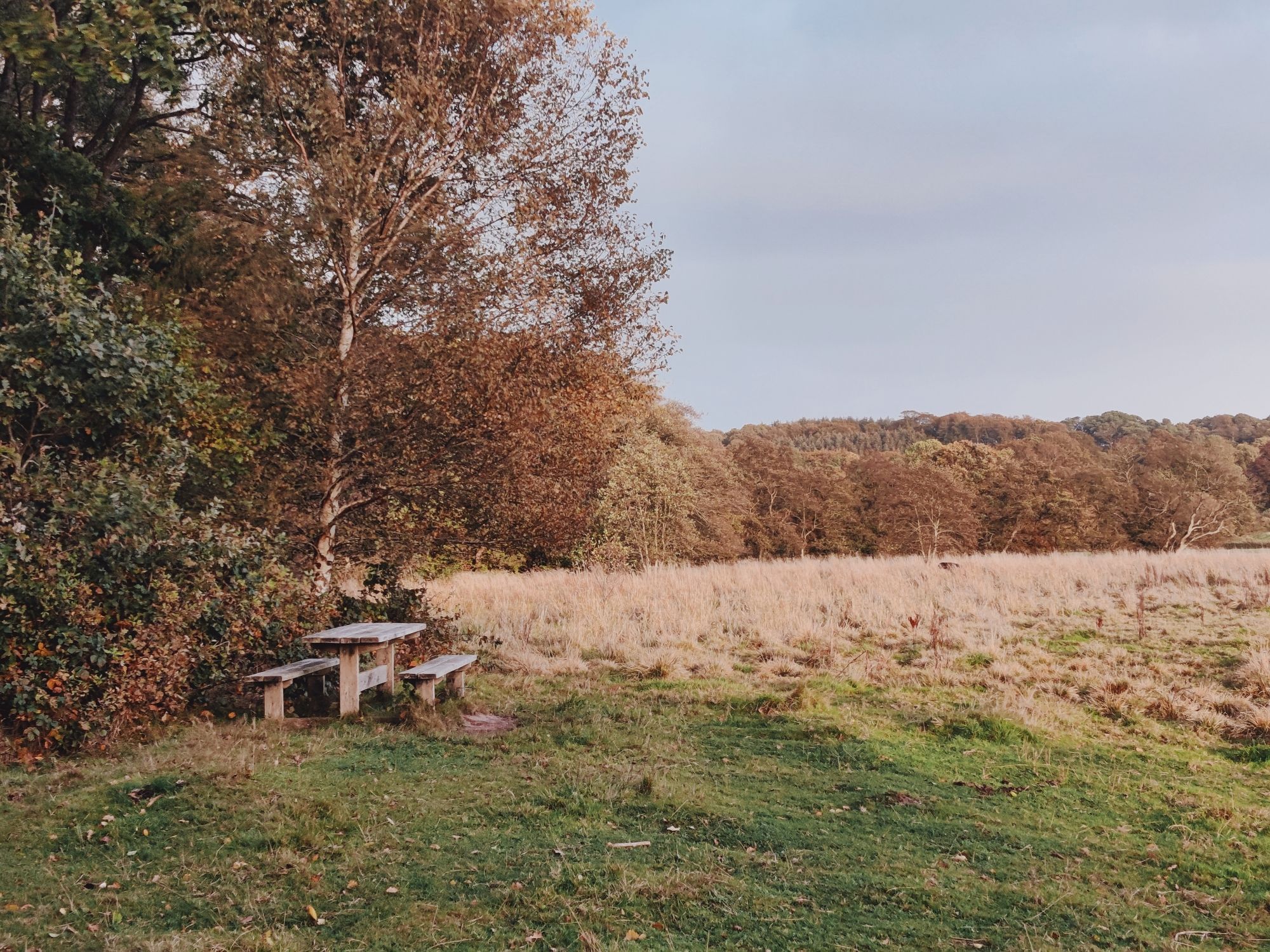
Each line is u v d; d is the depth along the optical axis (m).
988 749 7.74
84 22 9.76
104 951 3.68
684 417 44.53
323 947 3.80
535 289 11.46
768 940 3.98
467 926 4.01
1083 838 5.69
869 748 7.56
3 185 10.06
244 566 8.44
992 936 4.14
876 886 4.67
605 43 12.42
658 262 12.48
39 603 6.71
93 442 8.88
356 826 5.25
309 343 11.57
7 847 4.80
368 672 8.84
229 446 10.20
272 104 11.04
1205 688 9.73
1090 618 14.17
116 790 5.61
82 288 8.97
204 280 11.20
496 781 6.22
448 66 11.98
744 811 5.85
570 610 15.48
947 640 12.70
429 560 15.83
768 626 14.09
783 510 54.69
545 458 11.98
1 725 6.66
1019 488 54.72
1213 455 56.38
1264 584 16.52
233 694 8.66
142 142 12.66
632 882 4.49
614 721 8.27
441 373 10.88
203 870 4.57
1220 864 5.34
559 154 12.34
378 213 11.46
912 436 117.06
